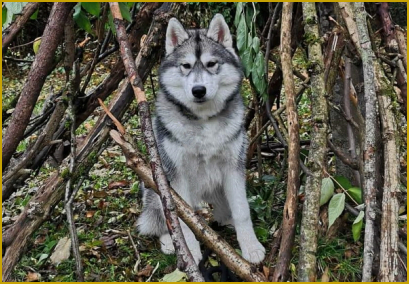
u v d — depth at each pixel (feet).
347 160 13.35
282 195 17.30
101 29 15.08
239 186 14.44
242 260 10.71
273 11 16.81
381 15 14.24
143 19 15.11
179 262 8.96
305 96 29.07
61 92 16.02
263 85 15.26
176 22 14.49
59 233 16.19
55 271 14.10
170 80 14.28
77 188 13.25
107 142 15.99
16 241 12.35
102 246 15.10
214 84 13.85
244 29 15.12
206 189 15.05
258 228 15.31
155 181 9.64
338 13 13.61
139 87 10.21
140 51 14.52
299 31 16.38
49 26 12.54
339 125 15.62
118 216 17.24
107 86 15.24
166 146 14.33
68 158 13.82
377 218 12.24
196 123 14.14
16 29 12.85
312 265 9.78
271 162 20.53
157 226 15.24
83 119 15.37
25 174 13.57
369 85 11.05
